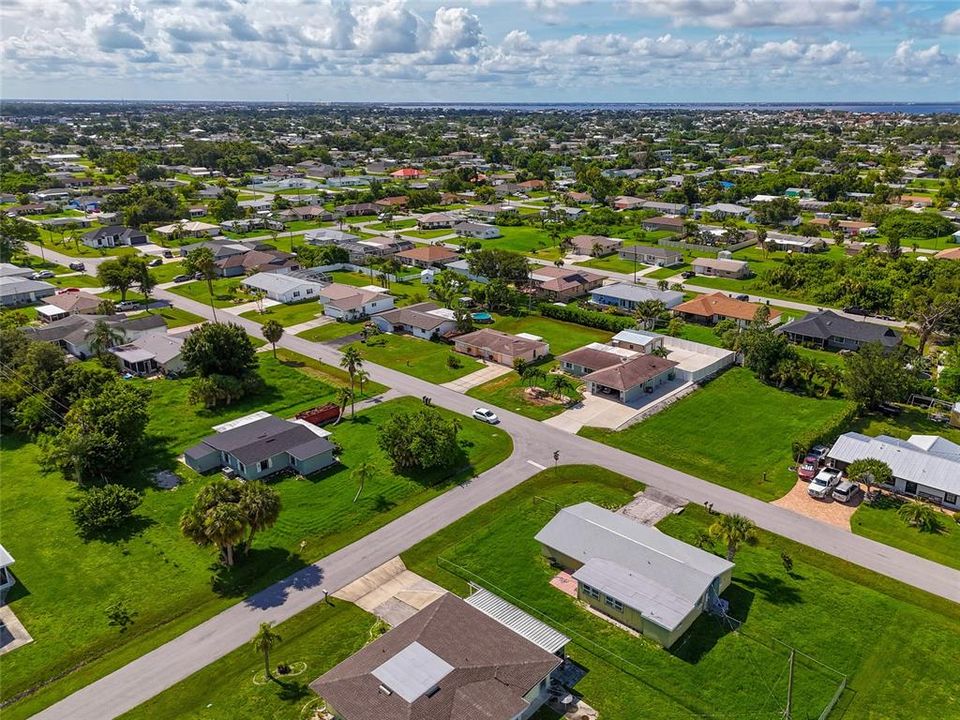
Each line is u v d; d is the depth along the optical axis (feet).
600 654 163.43
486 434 273.13
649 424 280.51
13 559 191.11
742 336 349.41
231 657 163.84
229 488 194.18
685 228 640.99
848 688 152.87
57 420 278.87
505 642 156.56
